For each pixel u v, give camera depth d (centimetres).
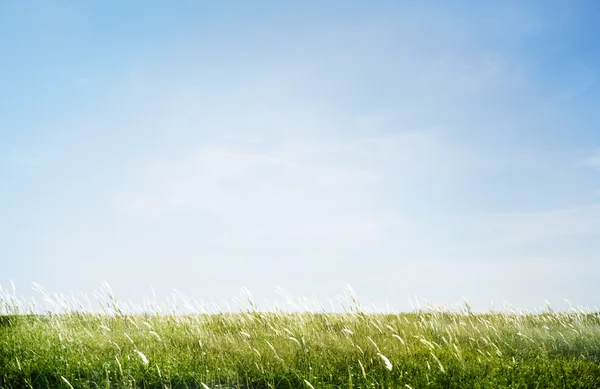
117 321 1156
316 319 1230
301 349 886
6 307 1152
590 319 1258
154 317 1212
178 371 737
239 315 1253
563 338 1028
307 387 670
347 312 1148
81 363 762
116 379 694
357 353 865
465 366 767
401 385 677
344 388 668
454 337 1066
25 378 704
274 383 718
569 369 756
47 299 1112
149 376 712
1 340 918
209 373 729
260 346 931
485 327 1156
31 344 891
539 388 670
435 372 734
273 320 1205
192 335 1055
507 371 734
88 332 1007
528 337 1059
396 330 1067
